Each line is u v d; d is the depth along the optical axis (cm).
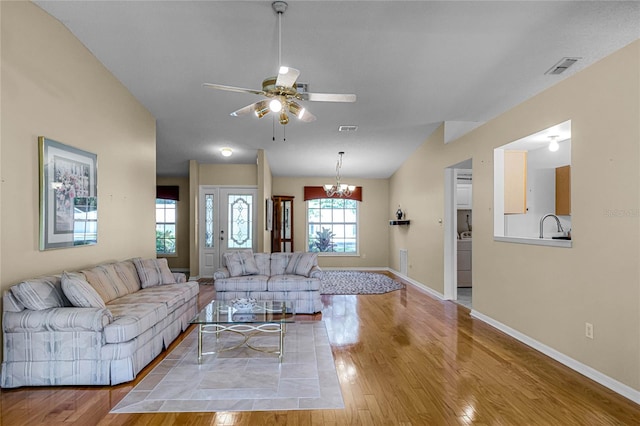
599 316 282
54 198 321
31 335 274
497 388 273
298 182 945
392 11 312
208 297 608
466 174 635
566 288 317
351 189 812
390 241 935
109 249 421
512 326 399
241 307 386
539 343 353
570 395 262
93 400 254
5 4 270
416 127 605
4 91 270
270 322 330
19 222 285
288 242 934
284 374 300
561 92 323
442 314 498
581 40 350
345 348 362
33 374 274
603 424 225
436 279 618
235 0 302
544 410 241
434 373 300
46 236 311
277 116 554
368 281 761
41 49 307
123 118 454
